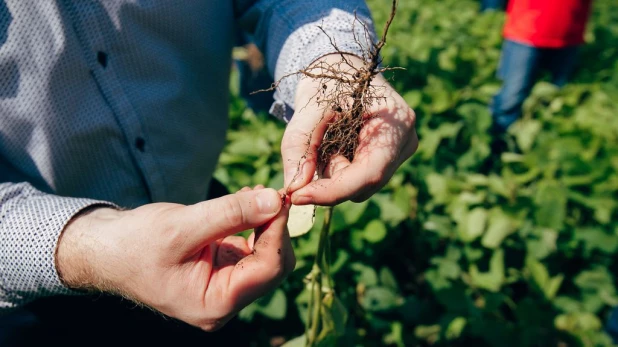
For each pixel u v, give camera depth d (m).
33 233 0.41
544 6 1.32
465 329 0.86
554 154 1.17
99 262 0.40
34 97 0.45
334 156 0.46
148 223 0.40
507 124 1.45
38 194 0.43
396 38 1.72
